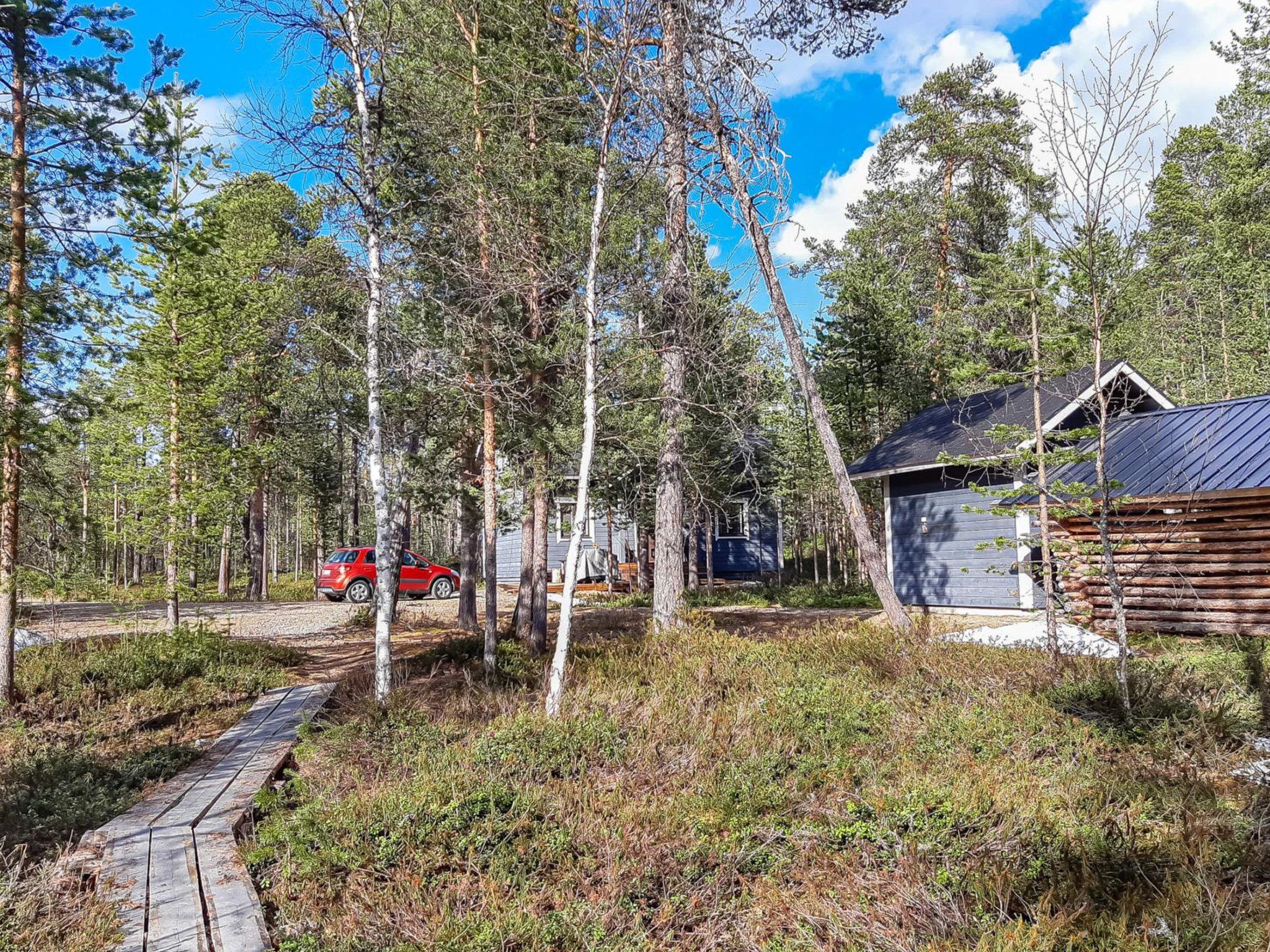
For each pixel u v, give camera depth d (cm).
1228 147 2673
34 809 630
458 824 522
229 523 1320
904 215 2775
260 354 1471
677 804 569
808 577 3086
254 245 1605
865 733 754
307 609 2098
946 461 1053
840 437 2589
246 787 680
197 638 1206
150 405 1239
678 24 1023
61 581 1059
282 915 447
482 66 1085
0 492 948
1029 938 356
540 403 1229
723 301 1249
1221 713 734
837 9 1159
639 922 429
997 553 1642
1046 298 949
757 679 932
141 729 902
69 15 899
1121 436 1426
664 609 1296
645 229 1190
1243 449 1188
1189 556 1211
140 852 539
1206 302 2662
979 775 604
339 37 948
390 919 429
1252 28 2812
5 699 926
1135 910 403
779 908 445
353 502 3116
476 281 1020
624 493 1828
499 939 396
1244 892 427
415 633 1658
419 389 1237
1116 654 1041
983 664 943
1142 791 580
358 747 730
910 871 447
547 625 1612
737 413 1370
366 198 959
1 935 402
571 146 1180
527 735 691
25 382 962
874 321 2528
